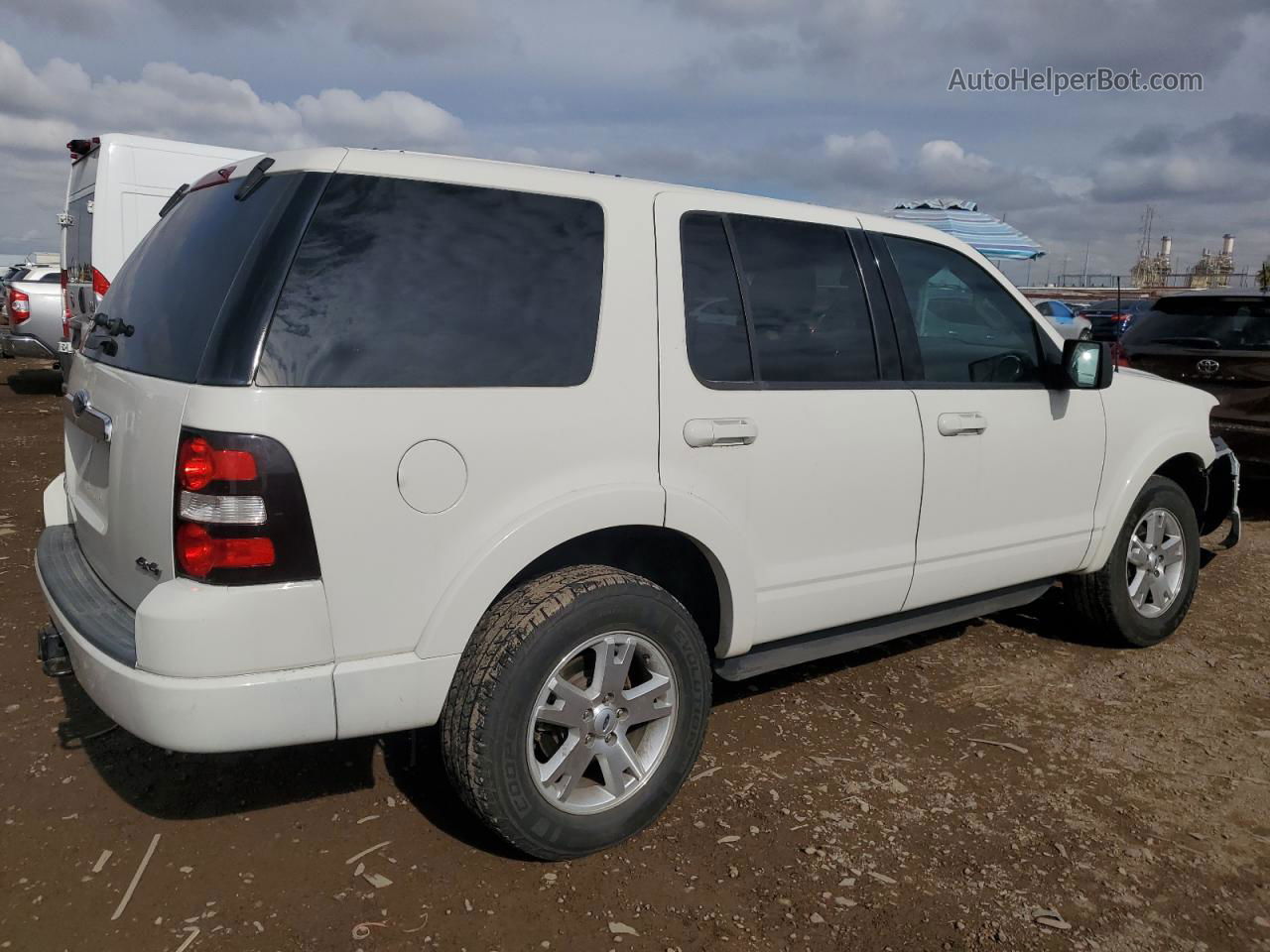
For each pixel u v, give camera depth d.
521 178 2.74
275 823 2.88
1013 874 2.74
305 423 2.27
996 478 3.74
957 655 4.43
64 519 3.38
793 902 2.58
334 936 2.40
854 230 3.47
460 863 2.71
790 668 4.20
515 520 2.55
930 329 3.63
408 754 3.31
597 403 2.70
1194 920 2.57
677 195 3.03
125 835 2.80
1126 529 4.34
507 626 2.53
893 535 3.44
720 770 3.27
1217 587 5.59
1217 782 3.31
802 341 3.22
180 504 2.25
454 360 2.51
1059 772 3.35
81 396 2.94
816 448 3.16
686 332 2.93
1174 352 7.33
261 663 2.27
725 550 2.97
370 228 2.47
